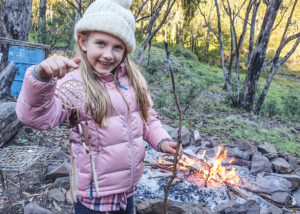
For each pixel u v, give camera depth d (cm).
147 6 1850
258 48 890
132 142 122
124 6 121
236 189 295
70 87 107
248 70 925
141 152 125
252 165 348
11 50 546
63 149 348
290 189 314
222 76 2025
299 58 3522
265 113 918
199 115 696
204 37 3080
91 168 114
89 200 118
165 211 134
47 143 364
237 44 976
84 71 113
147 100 132
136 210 233
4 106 356
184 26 2703
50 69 84
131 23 116
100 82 115
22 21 635
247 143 409
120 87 121
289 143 539
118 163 117
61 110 104
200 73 1938
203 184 299
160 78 1276
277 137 587
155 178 304
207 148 398
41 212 223
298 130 711
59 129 416
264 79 2519
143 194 273
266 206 275
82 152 114
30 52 556
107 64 113
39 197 249
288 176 329
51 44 934
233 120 684
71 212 234
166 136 143
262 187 303
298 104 868
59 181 265
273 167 359
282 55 3612
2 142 335
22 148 281
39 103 91
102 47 110
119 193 122
